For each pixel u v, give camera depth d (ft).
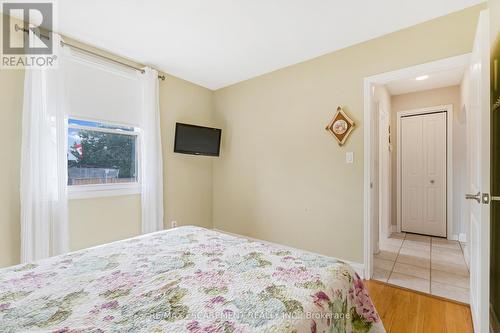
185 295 3.04
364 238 7.84
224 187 12.09
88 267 3.90
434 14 6.49
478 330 4.65
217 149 11.55
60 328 2.43
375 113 9.98
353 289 3.83
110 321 2.54
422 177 12.80
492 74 5.85
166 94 10.45
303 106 9.34
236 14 6.55
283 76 9.93
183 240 5.28
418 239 11.98
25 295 3.07
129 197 9.19
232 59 9.21
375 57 7.66
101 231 8.38
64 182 7.17
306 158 9.25
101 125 8.46
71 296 3.05
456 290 6.97
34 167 6.61
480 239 4.45
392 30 7.25
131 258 4.26
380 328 3.91
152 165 9.46
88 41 7.89
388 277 7.83
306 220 9.25
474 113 5.37
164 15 6.59
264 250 4.65
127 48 8.37
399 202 13.37
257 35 7.59
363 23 6.91
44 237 6.75
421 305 6.26
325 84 8.75
